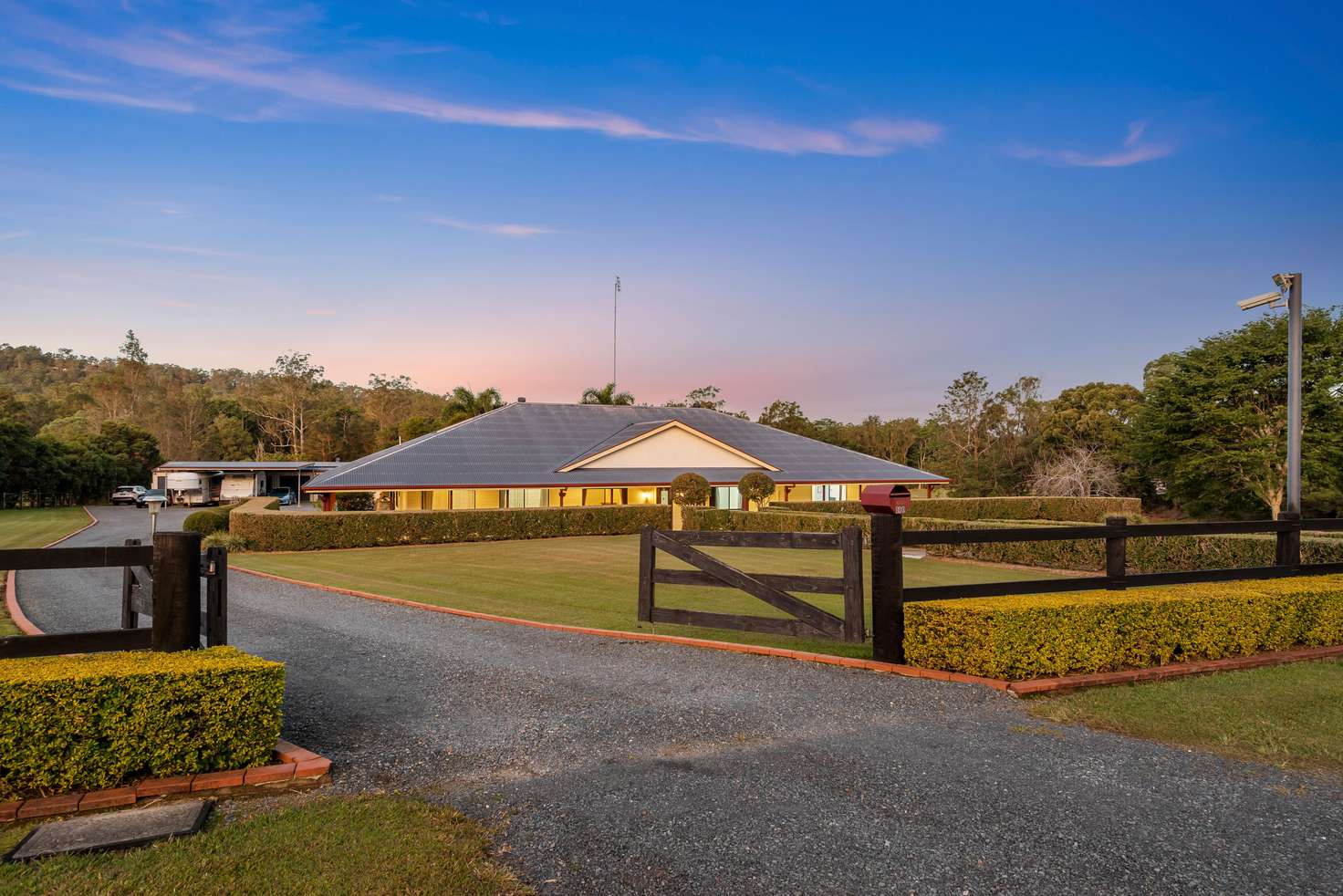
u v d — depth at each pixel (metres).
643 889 3.29
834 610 11.98
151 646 4.91
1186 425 40.28
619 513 29.48
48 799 3.99
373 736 5.34
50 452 57.78
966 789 4.34
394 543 24.95
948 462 61.72
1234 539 16.06
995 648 6.47
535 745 5.14
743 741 5.17
